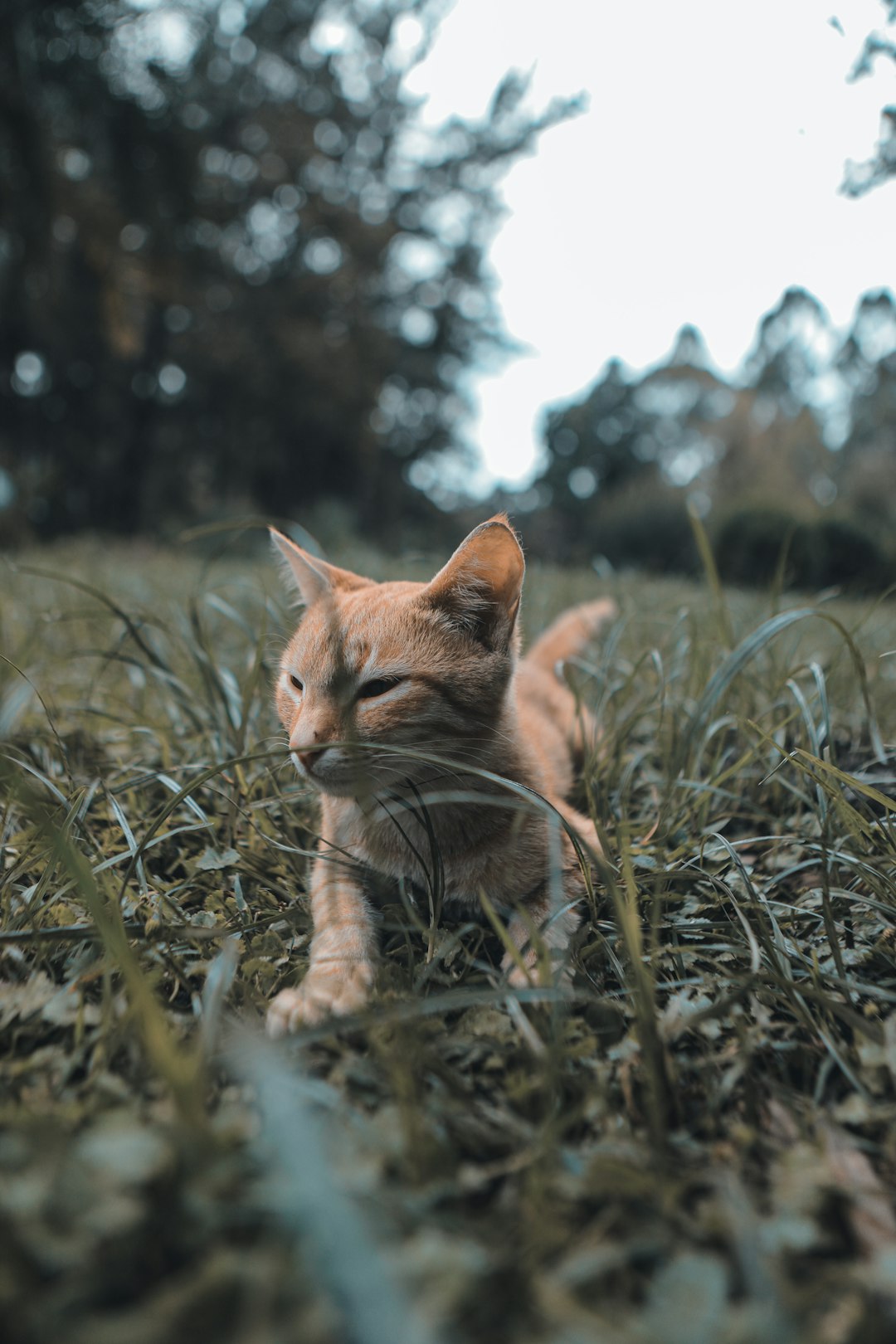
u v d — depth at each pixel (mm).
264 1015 342
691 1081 318
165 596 970
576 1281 234
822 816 409
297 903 414
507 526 436
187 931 359
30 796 311
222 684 548
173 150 2604
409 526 5641
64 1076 301
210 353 4441
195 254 3074
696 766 496
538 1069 306
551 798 458
